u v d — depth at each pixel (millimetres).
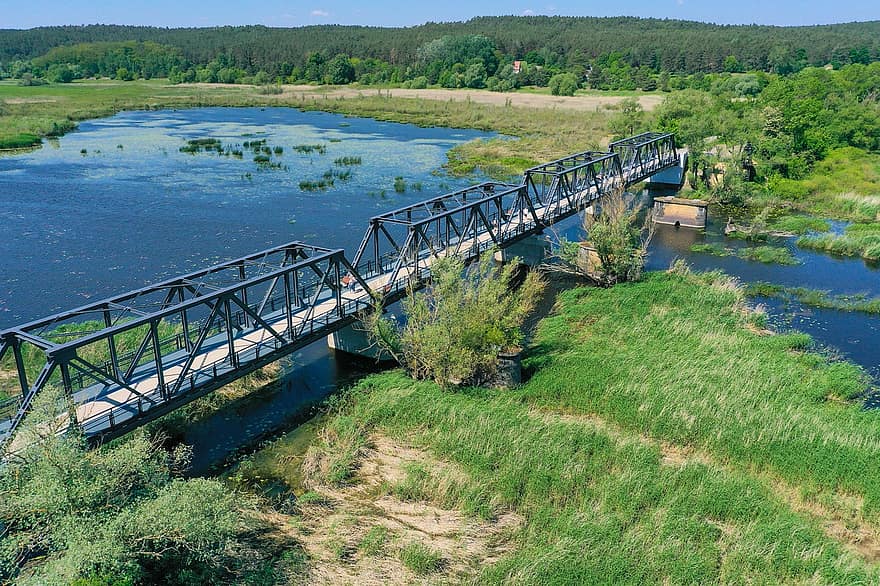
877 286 45156
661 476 23844
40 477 17859
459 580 19516
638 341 35062
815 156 78438
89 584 16109
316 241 53562
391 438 27234
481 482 23891
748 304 41812
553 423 27000
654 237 57062
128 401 23859
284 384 32031
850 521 22141
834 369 32156
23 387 22297
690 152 75438
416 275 36969
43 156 87750
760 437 25875
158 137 105938
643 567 19656
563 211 53062
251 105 157500
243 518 20969
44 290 43062
